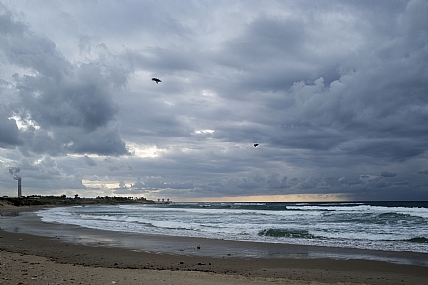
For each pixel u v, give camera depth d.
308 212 48.22
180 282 8.55
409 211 46.41
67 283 7.29
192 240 19.14
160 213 52.81
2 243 17.11
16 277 7.55
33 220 36.03
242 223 30.38
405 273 11.62
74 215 47.44
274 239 19.72
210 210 63.31
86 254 14.27
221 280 9.48
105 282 7.81
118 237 20.41
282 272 11.60
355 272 11.73
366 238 19.98
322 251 15.76
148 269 11.25
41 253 14.02
